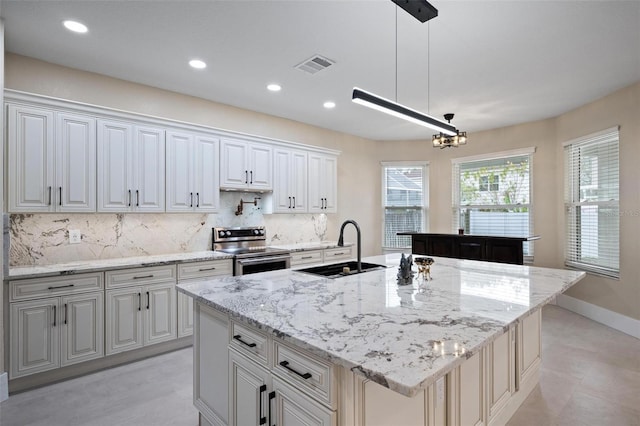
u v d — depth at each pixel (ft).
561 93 12.60
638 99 11.57
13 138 8.69
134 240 11.62
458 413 5.48
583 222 14.39
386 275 7.72
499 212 17.66
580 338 11.68
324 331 4.17
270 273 8.04
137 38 8.75
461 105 13.93
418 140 19.98
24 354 8.18
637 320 11.71
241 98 13.16
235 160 13.12
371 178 19.97
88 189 9.85
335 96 12.96
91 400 7.84
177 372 9.22
